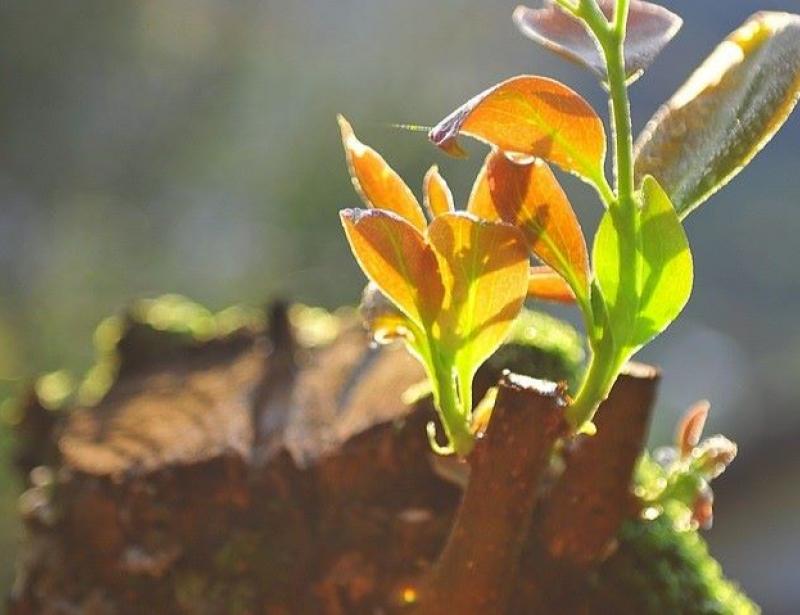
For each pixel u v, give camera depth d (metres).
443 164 2.56
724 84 0.44
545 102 0.43
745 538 2.11
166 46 2.87
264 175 2.71
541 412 0.43
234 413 0.52
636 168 0.44
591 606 0.49
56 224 2.53
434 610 0.44
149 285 2.33
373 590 0.49
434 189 0.45
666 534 0.50
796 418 2.20
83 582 0.51
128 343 0.56
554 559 0.46
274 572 0.49
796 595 1.99
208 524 0.50
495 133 0.43
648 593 0.49
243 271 2.43
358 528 0.49
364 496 0.49
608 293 0.43
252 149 2.78
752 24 0.45
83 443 0.52
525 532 0.43
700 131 0.44
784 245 3.21
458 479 0.47
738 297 3.11
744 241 3.24
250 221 2.61
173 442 0.51
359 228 0.43
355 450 0.49
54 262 2.32
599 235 0.43
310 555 0.49
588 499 0.46
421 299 0.43
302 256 2.52
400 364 0.52
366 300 0.45
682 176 0.44
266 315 0.55
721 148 0.44
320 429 0.50
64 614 0.50
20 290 2.25
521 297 0.43
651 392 0.46
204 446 0.50
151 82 2.86
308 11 2.94
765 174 3.42
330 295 2.38
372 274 0.43
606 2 0.44
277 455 0.49
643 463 0.51
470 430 0.43
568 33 0.44
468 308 0.43
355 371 0.52
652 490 0.47
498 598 0.44
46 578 0.51
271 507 0.49
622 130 0.43
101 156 2.79
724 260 3.21
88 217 2.54
